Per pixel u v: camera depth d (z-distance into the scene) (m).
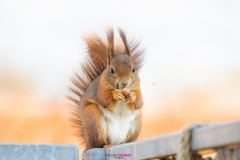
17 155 7.84
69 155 8.13
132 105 11.18
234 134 4.55
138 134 11.50
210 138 4.88
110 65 11.24
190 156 5.12
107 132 11.10
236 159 4.81
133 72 11.30
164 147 6.09
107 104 10.95
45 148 8.01
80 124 12.14
